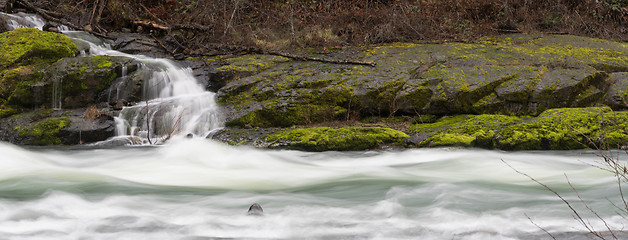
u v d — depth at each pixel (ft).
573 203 21.56
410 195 23.52
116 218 19.20
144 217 19.47
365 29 55.42
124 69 42.80
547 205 21.30
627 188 23.66
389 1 59.31
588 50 49.67
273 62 47.73
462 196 23.09
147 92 43.45
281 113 40.24
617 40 57.77
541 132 35.83
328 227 18.15
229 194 24.12
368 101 41.47
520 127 36.17
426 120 40.96
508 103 40.88
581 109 38.47
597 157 33.24
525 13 60.13
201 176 28.53
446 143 35.40
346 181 27.30
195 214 20.13
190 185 26.27
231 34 54.54
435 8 58.44
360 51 50.21
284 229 17.93
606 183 25.23
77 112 40.47
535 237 16.65
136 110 40.29
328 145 35.73
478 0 59.36
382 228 18.01
